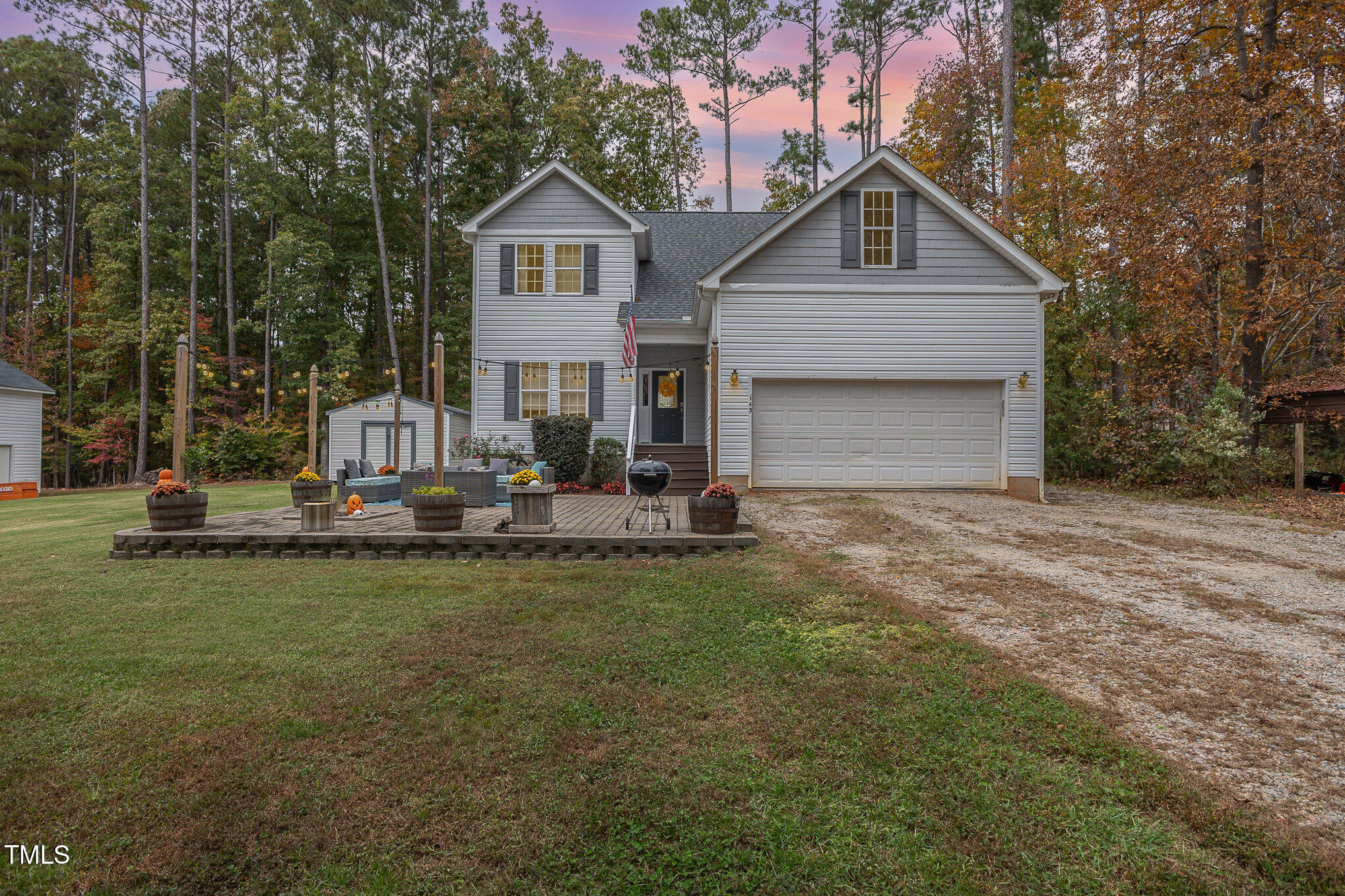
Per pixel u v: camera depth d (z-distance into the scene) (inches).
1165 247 548.4
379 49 987.9
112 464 1187.3
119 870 91.3
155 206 1079.0
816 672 157.9
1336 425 500.4
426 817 102.2
